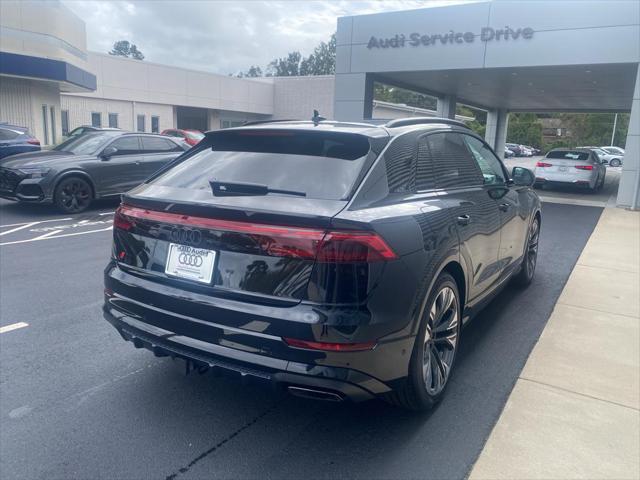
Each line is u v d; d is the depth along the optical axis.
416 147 3.52
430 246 3.10
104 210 11.16
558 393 3.63
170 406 3.42
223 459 2.90
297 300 2.64
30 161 10.23
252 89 38.81
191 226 2.89
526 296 5.77
